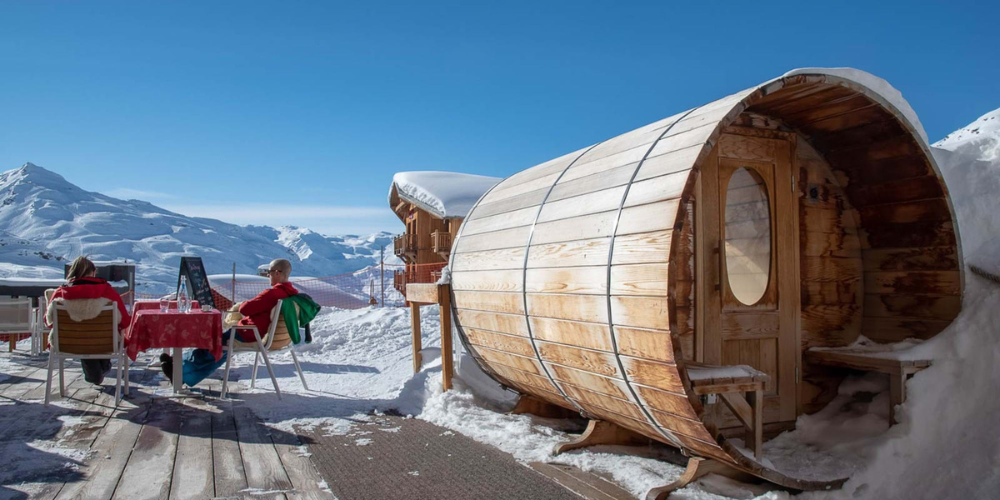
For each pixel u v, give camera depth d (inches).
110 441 168.2
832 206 167.6
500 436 175.6
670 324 110.3
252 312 234.4
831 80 132.2
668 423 124.0
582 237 137.6
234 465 149.3
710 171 150.8
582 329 134.8
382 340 371.6
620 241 124.8
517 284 160.2
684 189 114.7
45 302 342.0
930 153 146.6
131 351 210.8
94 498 126.3
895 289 162.9
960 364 142.6
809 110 151.4
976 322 145.3
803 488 125.2
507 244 172.9
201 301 503.2
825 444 149.7
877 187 161.2
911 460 136.0
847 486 129.7
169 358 245.1
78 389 241.1
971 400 139.6
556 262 144.6
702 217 148.9
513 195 195.3
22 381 258.5
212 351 218.1
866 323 169.0
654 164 129.0
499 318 172.1
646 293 115.3
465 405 207.0
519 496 130.3
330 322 430.6
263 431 181.8
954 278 150.2
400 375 275.6
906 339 159.6
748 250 165.8
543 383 167.8
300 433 180.1
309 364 312.0
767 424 155.7
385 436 177.5
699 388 119.9
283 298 236.8
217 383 259.1
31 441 166.1
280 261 244.8
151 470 144.6
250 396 232.5
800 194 163.9
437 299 214.7
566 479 140.7
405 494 131.1
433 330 388.2
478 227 203.5
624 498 129.6
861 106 144.6
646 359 117.9
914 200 154.8
